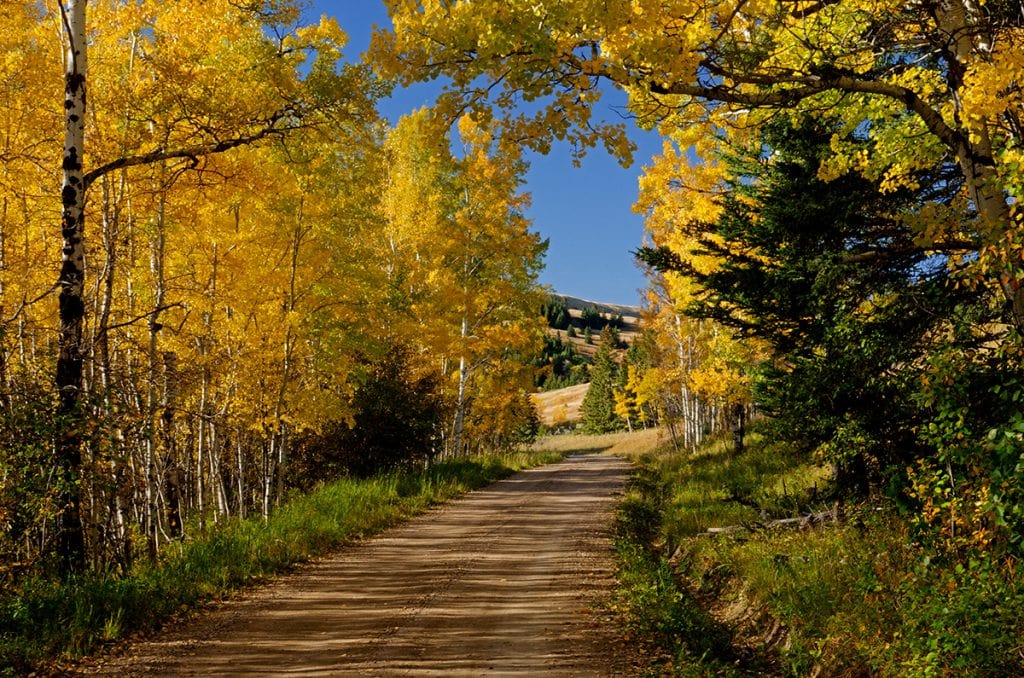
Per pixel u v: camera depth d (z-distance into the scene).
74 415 7.81
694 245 13.91
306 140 11.39
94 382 11.38
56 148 10.98
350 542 11.92
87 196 11.06
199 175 10.63
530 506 16.97
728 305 11.37
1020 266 4.74
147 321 13.81
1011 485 4.27
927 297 7.11
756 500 12.47
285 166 13.73
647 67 5.19
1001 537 4.57
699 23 5.30
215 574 8.72
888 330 7.37
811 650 5.84
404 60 5.31
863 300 7.87
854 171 8.57
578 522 14.42
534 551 11.27
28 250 11.62
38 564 7.70
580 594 8.42
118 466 9.28
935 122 5.43
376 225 17.30
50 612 6.54
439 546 11.70
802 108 6.66
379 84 10.23
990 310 6.87
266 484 16.03
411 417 21.06
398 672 5.66
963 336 6.02
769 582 7.48
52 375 8.65
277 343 15.44
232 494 21.41
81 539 7.98
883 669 5.00
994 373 5.37
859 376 7.64
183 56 9.98
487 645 6.44
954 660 4.33
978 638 4.26
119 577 8.13
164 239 12.68
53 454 7.55
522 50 5.00
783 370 10.34
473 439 35.34
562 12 4.62
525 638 6.66
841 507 9.29
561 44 4.94
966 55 5.26
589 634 6.79
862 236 8.55
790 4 5.03
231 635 6.71
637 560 9.94
